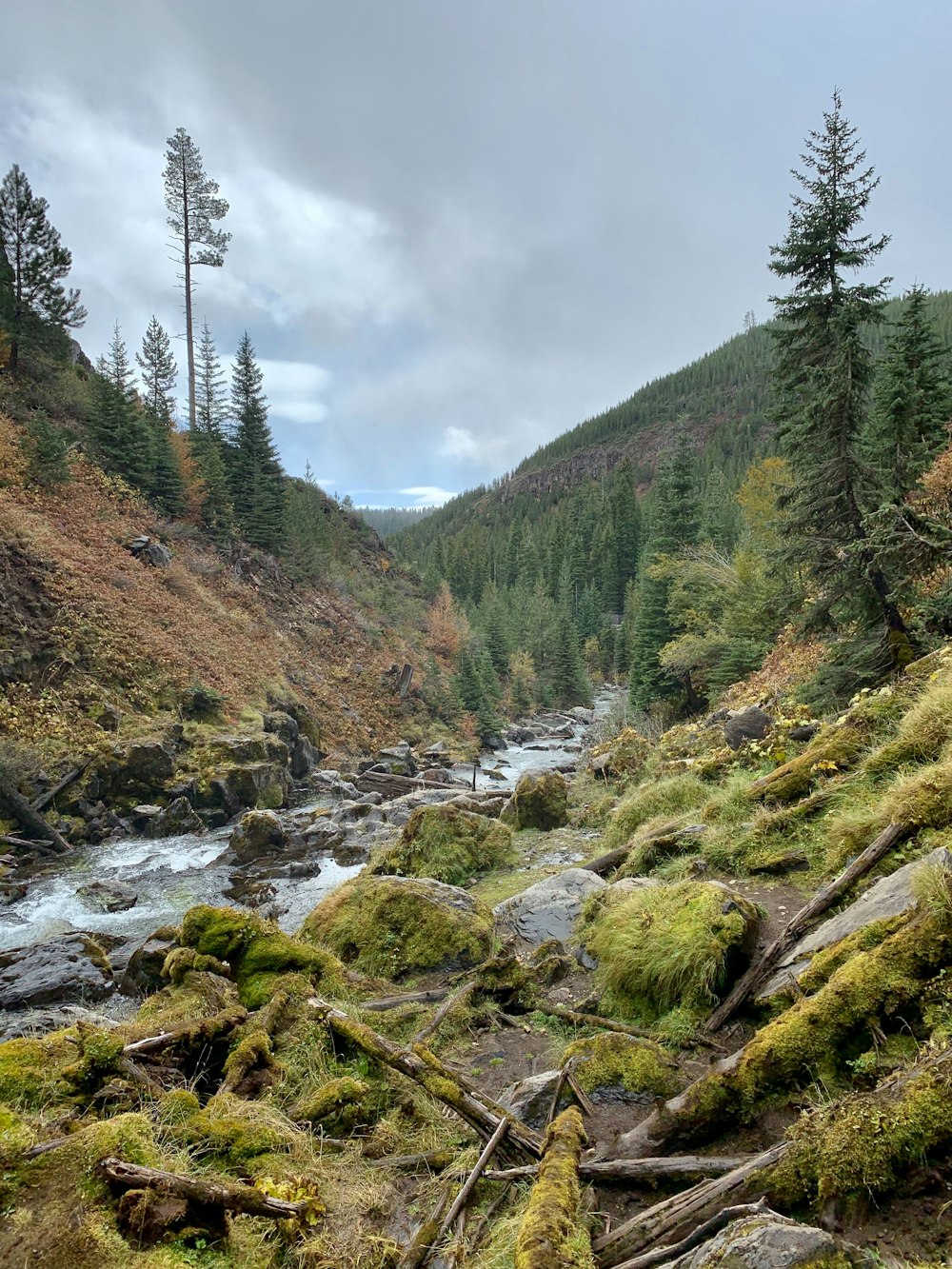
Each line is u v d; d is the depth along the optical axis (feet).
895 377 54.95
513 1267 7.58
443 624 150.00
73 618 61.82
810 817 19.22
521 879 28.40
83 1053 10.90
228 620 87.76
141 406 112.88
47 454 76.23
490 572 307.99
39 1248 7.11
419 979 18.40
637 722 71.20
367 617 130.52
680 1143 9.46
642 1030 13.35
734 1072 9.86
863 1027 9.66
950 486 41.11
